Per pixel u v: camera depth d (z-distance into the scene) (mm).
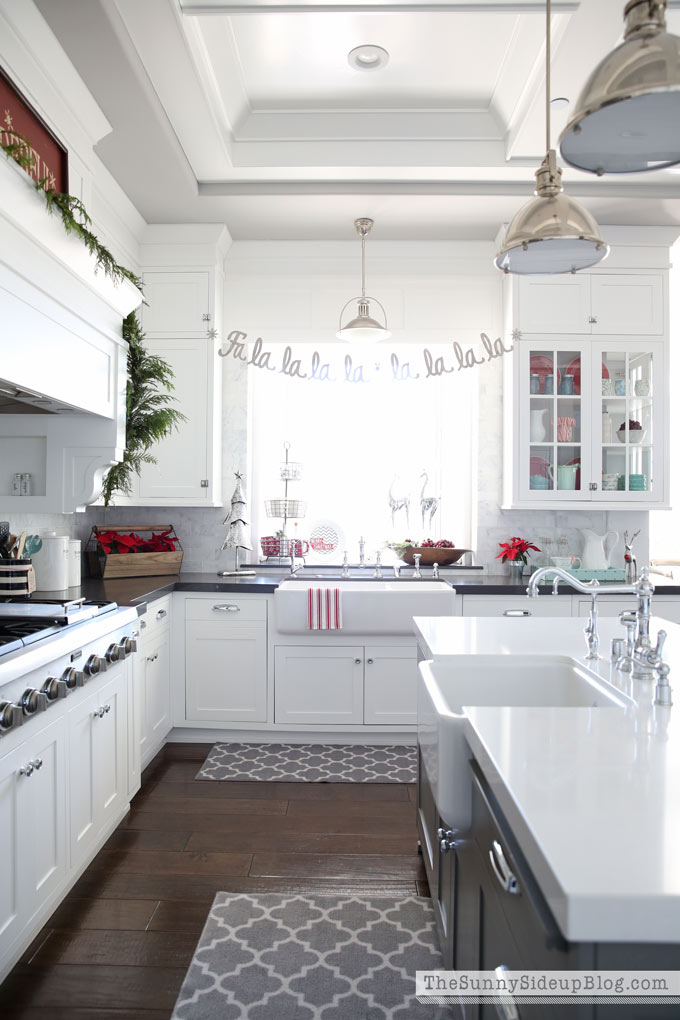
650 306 4082
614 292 4090
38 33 2414
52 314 2256
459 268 4336
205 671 3811
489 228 4145
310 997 1837
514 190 3684
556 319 4086
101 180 3412
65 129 2785
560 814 943
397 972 1938
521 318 4094
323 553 4613
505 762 1135
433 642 2203
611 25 2547
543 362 4117
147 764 3457
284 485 4691
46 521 3590
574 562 4102
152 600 3344
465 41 2840
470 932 1439
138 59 2676
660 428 4082
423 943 2068
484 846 1287
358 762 3551
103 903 2264
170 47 2633
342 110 3361
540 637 2289
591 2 2441
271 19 2674
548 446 4117
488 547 4391
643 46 1332
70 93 2715
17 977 1906
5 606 2529
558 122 3131
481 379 4359
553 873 800
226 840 2715
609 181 3650
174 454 4113
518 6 2502
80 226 2289
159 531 4230
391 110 3367
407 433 4723
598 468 4082
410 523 4715
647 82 1304
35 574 3182
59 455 2832
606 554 4387
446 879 1790
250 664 3793
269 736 3859
